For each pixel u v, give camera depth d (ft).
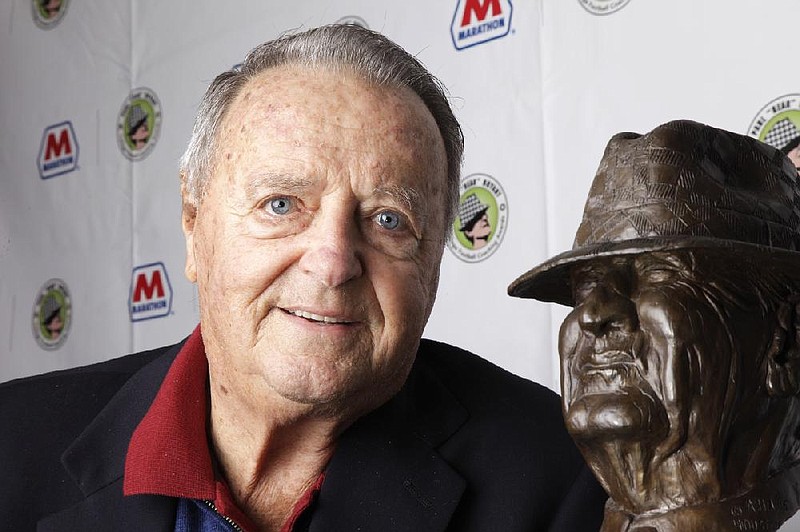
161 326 7.24
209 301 3.81
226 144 3.77
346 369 3.62
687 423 2.75
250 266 3.60
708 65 5.15
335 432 3.90
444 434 4.17
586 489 4.06
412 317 3.76
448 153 4.13
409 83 3.90
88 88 7.75
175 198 7.27
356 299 3.63
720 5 5.13
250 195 3.63
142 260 7.38
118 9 7.65
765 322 2.87
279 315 3.63
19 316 7.86
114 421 4.22
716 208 2.81
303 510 3.91
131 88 7.54
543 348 5.64
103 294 7.50
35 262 7.84
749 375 2.82
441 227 3.96
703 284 2.81
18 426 4.33
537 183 5.69
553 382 5.61
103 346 7.47
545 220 5.65
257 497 4.04
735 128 5.06
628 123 5.39
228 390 3.86
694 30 5.21
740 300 2.82
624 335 2.81
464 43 6.00
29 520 4.07
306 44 3.85
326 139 3.60
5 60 8.18
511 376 4.63
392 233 3.72
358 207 3.65
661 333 2.76
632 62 5.39
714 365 2.75
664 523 2.76
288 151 3.59
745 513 2.77
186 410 4.00
